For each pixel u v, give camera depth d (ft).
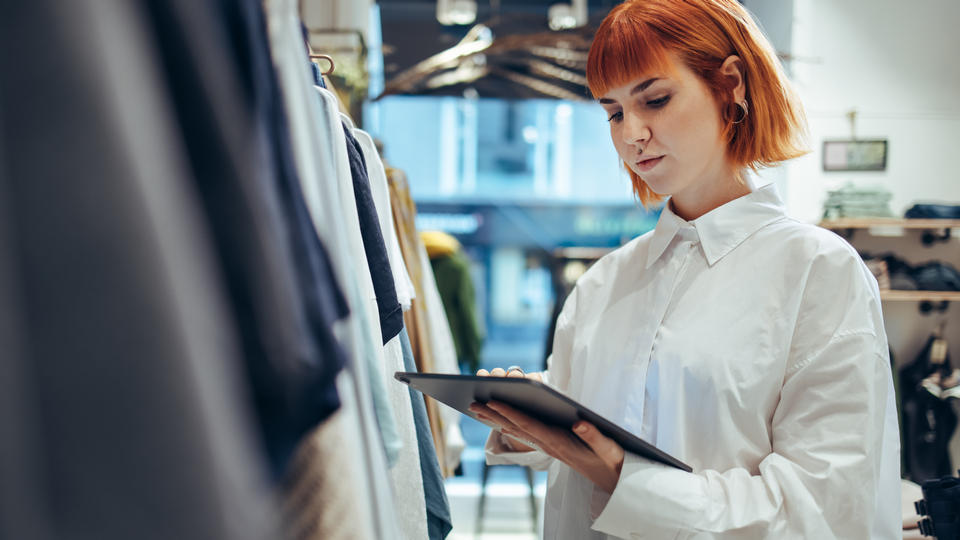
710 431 3.37
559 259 14.89
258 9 1.35
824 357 3.18
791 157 3.69
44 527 0.90
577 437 3.24
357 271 3.28
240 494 0.98
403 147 31.86
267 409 1.18
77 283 0.90
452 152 31.86
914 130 12.05
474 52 14.26
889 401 3.29
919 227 11.54
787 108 3.60
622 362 3.74
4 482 0.87
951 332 11.59
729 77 3.52
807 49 12.16
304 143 2.02
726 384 3.34
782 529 2.99
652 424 3.55
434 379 3.00
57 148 0.91
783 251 3.48
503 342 32.27
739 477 3.17
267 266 1.18
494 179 31.99
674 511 3.03
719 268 3.61
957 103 12.04
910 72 12.10
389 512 2.02
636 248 4.19
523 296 31.65
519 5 18.10
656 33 3.41
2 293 0.89
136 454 0.91
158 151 0.98
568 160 31.86
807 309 3.31
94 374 0.91
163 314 0.92
